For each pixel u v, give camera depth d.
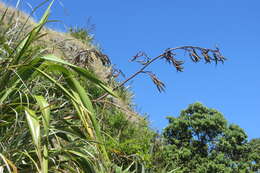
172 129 13.22
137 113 11.66
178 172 7.92
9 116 3.27
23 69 3.34
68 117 3.56
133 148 6.43
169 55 4.21
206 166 12.81
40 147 2.91
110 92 3.54
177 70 4.21
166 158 8.49
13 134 3.05
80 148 3.34
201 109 13.61
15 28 3.96
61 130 3.26
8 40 3.85
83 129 3.65
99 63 11.52
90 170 3.32
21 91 3.29
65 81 3.60
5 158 2.79
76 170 3.34
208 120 13.38
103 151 3.33
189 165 12.70
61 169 3.21
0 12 8.80
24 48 3.42
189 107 13.59
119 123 7.60
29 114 2.97
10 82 3.35
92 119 3.31
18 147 3.15
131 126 8.20
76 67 3.48
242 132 13.68
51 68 3.49
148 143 7.70
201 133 13.34
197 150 13.19
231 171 13.01
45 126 2.98
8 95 3.34
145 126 9.70
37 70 3.29
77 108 3.23
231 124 13.73
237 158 13.63
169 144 12.61
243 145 13.66
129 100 12.33
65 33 17.34
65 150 3.24
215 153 13.25
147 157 6.50
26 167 3.26
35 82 3.67
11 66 3.24
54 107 3.54
